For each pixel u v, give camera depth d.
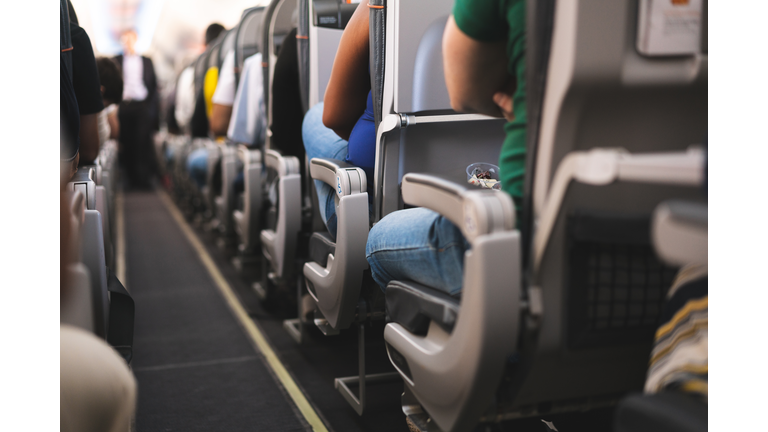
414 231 1.18
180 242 4.82
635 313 0.98
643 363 1.03
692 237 0.67
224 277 3.69
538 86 0.87
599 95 0.85
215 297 3.26
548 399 1.04
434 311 1.10
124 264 4.06
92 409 0.84
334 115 1.78
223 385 2.08
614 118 0.88
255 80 3.14
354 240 1.63
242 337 2.60
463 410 1.01
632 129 0.89
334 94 1.73
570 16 0.82
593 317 0.96
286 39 2.35
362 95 1.74
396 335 1.25
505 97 1.10
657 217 0.71
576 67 0.82
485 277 0.90
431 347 1.13
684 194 0.82
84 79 1.97
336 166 1.68
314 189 2.32
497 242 0.90
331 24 2.18
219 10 8.31
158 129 9.07
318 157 2.00
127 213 6.42
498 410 1.08
